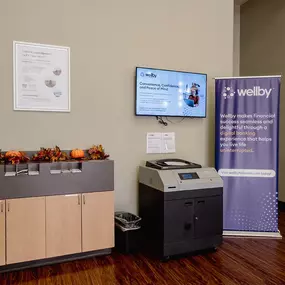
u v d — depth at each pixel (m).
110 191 3.11
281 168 5.16
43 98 3.24
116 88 3.57
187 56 3.96
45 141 3.28
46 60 3.24
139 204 3.62
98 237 3.06
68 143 3.37
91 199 3.02
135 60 3.66
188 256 3.12
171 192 3.01
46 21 3.23
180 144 3.96
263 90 3.69
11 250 2.71
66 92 3.33
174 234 3.03
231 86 3.76
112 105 3.56
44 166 2.82
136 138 3.70
